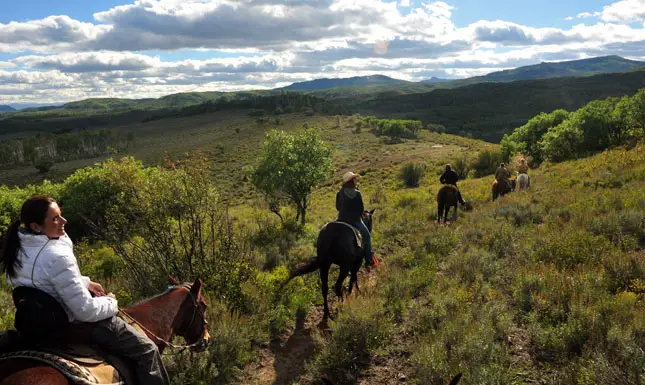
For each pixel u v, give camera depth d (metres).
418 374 5.02
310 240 12.90
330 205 26.61
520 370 4.90
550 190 16.25
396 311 6.95
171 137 177.75
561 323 5.75
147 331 3.62
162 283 7.11
